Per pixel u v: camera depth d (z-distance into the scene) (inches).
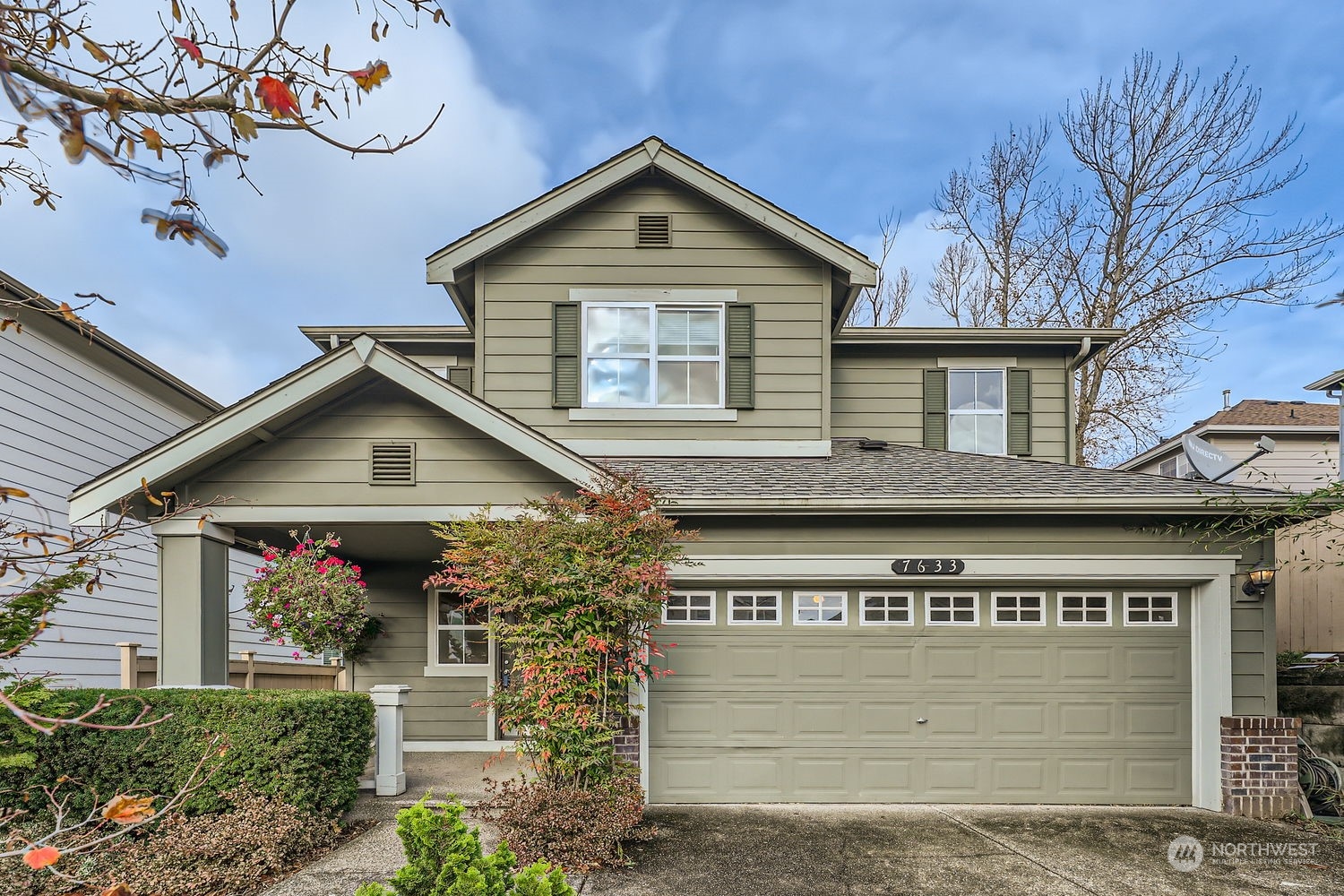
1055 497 294.0
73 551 121.4
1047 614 307.6
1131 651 305.3
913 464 363.6
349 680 412.2
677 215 393.1
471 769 341.1
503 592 244.1
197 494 282.4
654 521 250.7
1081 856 237.0
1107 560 303.0
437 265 378.6
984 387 454.6
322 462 287.6
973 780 299.7
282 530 319.3
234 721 226.5
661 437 382.0
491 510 280.8
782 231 381.1
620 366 387.5
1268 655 299.4
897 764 300.2
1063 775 299.6
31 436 366.0
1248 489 304.3
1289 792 286.2
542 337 386.9
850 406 450.3
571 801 224.7
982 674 304.5
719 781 298.8
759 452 380.5
